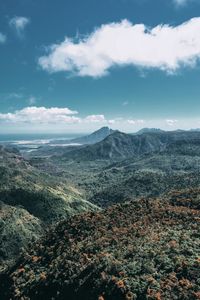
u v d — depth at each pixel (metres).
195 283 67.94
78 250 95.88
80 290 78.12
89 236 103.75
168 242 84.25
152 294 66.25
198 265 71.94
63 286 82.88
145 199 127.44
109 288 72.75
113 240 94.00
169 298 65.12
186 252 78.31
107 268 78.62
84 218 118.06
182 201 121.44
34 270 99.94
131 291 69.31
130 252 82.81
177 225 97.06
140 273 73.75
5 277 108.25
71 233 111.81
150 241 86.81
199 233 88.19
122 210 118.44
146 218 107.19
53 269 91.94
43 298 85.06
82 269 84.06
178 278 69.94
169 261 75.50
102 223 111.00
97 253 89.12
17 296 91.25
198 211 106.75
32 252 112.12
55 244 109.25
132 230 98.00
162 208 114.00
